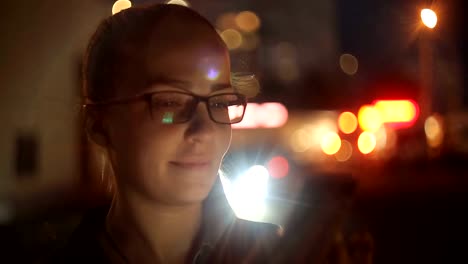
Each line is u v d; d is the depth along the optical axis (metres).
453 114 28.86
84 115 1.77
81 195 11.88
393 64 31.38
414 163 26.66
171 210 1.68
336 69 31.12
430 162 26.92
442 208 15.00
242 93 1.79
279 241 1.76
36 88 15.70
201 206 1.76
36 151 14.88
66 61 16.52
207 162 1.65
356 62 31.53
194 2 24.08
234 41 15.94
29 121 15.05
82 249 1.72
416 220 13.16
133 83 1.64
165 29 1.65
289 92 24.55
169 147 1.62
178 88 1.63
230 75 1.78
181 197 1.64
